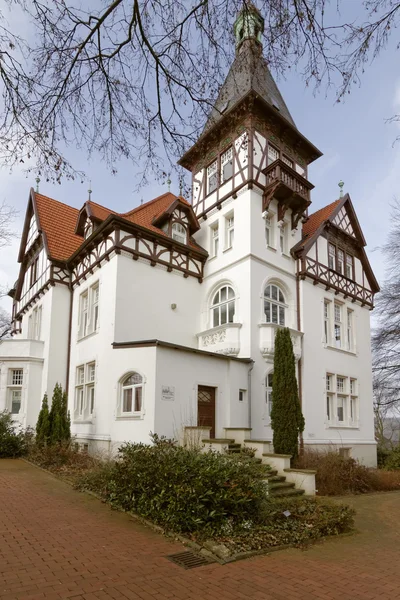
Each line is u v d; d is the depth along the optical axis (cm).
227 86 652
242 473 789
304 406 1681
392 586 545
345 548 711
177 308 1675
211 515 688
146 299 1568
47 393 1731
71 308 1852
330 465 1356
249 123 1748
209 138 1892
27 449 1466
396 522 941
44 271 1961
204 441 1141
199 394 1332
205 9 538
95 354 1537
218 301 1738
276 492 972
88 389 1587
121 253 1520
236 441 1243
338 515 829
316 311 1852
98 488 936
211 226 1852
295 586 530
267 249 1703
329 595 508
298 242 1891
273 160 1834
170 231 1719
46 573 512
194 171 2053
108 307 1504
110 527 708
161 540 660
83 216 1817
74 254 1781
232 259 1692
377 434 3203
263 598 489
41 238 2047
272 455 1107
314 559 641
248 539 678
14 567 524
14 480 1062
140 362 1266
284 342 1323
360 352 2111
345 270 2114
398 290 2361
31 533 655
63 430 1419
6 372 1783
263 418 1502
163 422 1195
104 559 567
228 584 523
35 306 2072
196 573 549
